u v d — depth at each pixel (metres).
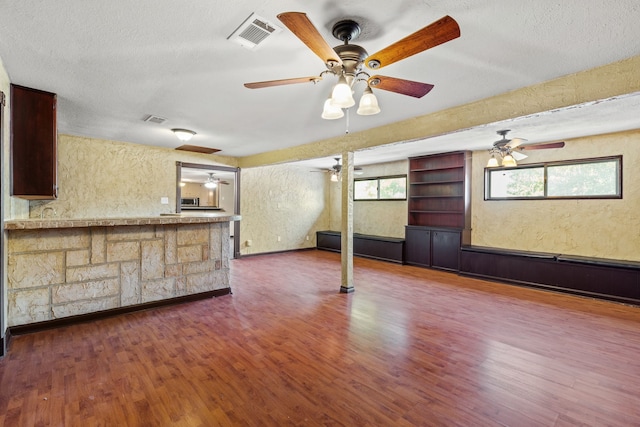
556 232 4.88
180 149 5.79
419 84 2.00
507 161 4.31
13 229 2.65
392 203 7.22
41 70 2.43
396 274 5.52
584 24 1.78
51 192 2.88
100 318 3.21
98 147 4.98
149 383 2.07
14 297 2.79
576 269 4.23
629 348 2.65
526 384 2.10
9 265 2.75
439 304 3.80
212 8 1.67
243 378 2.14
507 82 2.63
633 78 2.19
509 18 1.73
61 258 3.01
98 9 1.67
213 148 5.71
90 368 2.26
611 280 3.96
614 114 3.38
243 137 4.77
